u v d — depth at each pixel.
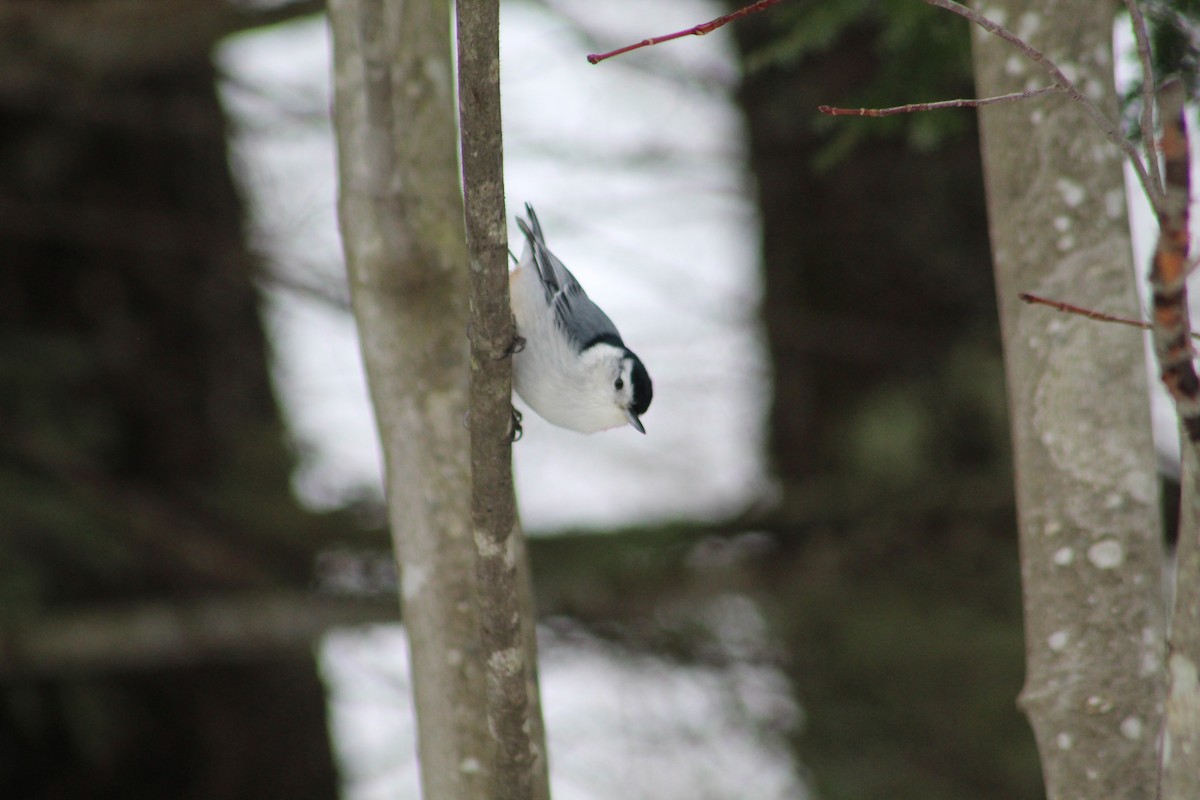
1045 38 4.87
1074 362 4.75
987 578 11.02
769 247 12.34
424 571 5.23
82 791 12.20
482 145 4.27
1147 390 4.78
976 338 11.53
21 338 12.27
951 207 11.84
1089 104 3.72
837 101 11.38
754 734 11.23
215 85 13.20
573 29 14.39
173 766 12.56
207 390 13.08
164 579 12.23
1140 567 4.64
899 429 11.44
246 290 13.48
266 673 13.15
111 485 12.19
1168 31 6.54
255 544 12.45
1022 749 10.31
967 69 7.55
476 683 5.17
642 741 11.45
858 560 11.35
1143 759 4.54
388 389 5.25
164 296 13.04
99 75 11.98
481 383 4.54
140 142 13.03
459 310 5.21
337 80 5.20
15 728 12.10
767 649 11.51
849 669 11.00
